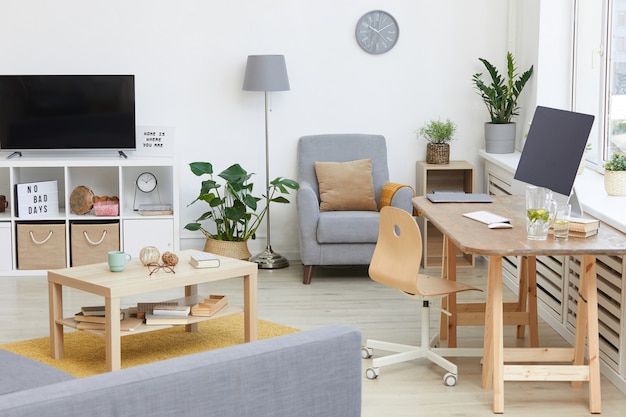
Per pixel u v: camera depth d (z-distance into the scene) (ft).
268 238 22.57
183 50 22.61
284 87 21.76
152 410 7.61
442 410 13.16
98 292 14.06
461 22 23.00
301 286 20.59
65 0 22.22
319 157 22.35
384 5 22.82
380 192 22.15
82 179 22.80
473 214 14.80
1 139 21.62
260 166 23.11
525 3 22.06
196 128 22.88
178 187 21.71
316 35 22.79
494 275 13.14
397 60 23.02
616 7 18.44
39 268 21.40
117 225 21.49
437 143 22.65
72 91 21.59
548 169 14.64
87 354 15.62
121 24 22.40
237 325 17.51
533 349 13.94
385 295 19.77
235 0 22.54
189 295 16.55
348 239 20.45
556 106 21.24
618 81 18.42
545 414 13.06
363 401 13.48
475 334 16.89
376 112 23.13
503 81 22.39
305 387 8.67
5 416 6.85
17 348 15.87
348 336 9.01
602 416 13.01
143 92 22.67
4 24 22.17
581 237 13.17
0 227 21.27
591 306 13.08
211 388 7.97
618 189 16.25
